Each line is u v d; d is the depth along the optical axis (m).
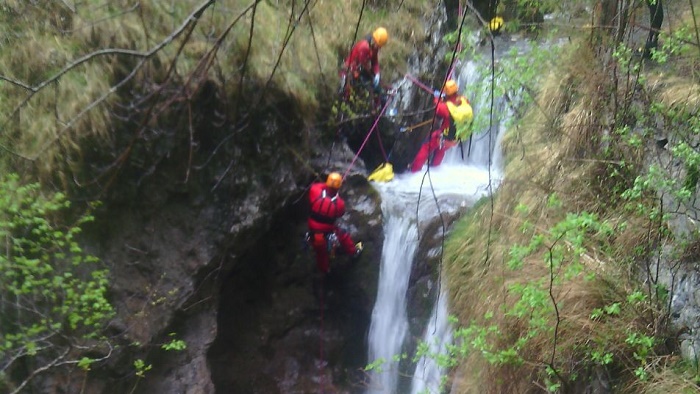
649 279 4.46
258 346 6.61
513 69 5.48
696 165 4.18
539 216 5.36
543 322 4.24
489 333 4.98
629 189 4.58
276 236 6.51
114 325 5.09
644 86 4.85
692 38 4.90
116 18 5.07
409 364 6.50
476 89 5.30
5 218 4.29
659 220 4.36
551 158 5.57
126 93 5.02
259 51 5.84
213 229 5.66
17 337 4.21
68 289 4.38
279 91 5.95
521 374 4.70
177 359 5.66
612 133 5.05
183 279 5.54
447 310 6.04
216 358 6.39
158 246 5.42
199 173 5.51
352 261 6.59
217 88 5.40
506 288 4.94
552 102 5.79
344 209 6.39
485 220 6.00
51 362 4.68
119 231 5.18
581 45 5.52
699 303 4.07
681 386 3.91
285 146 6.16
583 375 4.41
